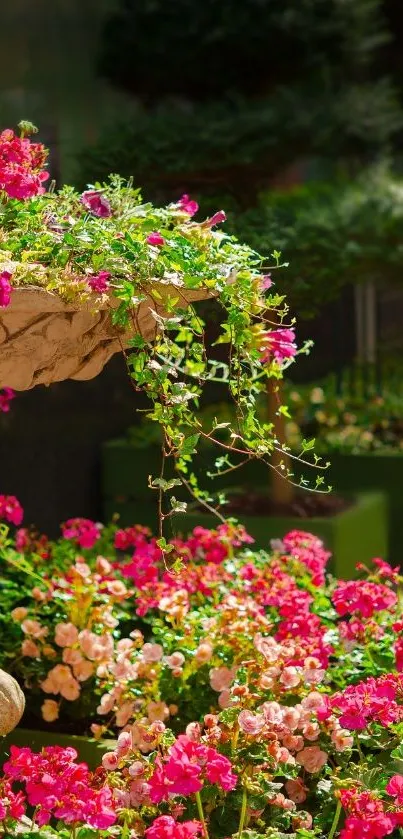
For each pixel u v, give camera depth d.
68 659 3.20
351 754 2.73
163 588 3.38
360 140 5.87
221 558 3.71
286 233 4.30
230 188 4.80
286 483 4.91
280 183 5.64
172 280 2.25
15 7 5.30
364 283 6.86
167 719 3.09
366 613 3.08
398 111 6.15
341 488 5.75
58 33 5.48
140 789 2.43
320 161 6.54
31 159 2.55
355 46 5.86
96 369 2.37
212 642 3.13
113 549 4.07
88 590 3.33
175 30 5.54
